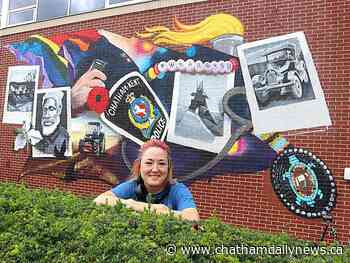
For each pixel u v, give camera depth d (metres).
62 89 13.30
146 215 3.97
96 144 12.33
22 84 14.34
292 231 9.09
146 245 3.38
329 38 9.13
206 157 10.34
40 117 13.73
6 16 15.23
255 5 10.10
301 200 9.06
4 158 14.48
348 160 8.66
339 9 9.09
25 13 14.75
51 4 14.12
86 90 12.73
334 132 8.89
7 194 5.11
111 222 3.89
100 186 12.11
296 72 9.41
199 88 10.66
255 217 9.54
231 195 9.90
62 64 13.40
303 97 9.29
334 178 8.77
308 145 9.13
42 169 13.47
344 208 8.62
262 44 9.91
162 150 5.05
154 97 11.35
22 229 4.05
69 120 13.02
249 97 9.94
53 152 13.27
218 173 10.14
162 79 11.29
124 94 11.94
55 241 3.82
